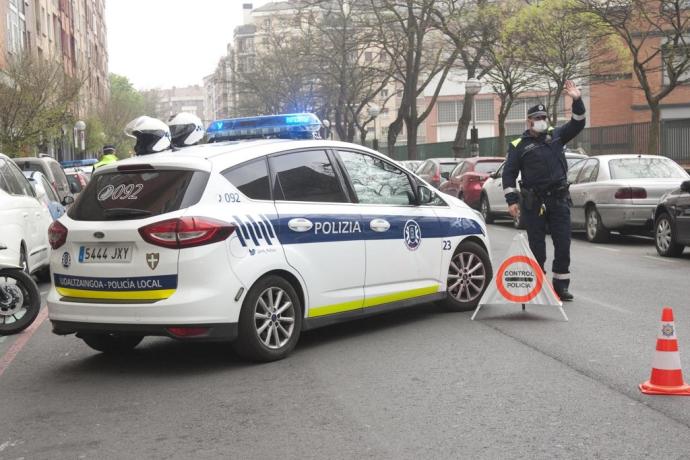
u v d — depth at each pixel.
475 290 8.92
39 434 5.13
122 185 6.72
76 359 7.33
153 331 6.32
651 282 10.74
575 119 8.90
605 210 15.77
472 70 35.81
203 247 6.31
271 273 6.82
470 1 34.28
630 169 16.14
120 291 6.46
